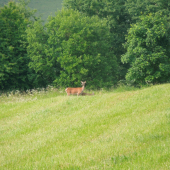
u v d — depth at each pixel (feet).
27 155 104.27
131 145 91.81
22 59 375.86
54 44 352.90
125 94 190.49
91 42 358.02
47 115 172.04
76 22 356.59
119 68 457.27
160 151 81.76
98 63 343.26
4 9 400.26
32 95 295.89
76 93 229.66
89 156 87.45
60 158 90.43
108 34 391.65
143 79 295.69
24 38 375.25
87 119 143.23
